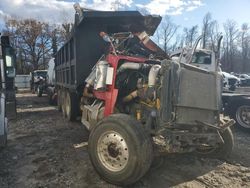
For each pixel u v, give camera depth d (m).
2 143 5.11
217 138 5.10
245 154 6.38
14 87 5.77
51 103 14.95
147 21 7.79
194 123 5.01
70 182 4.82
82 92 8.27
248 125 8.67
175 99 4.77
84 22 7.70
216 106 5.28
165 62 4.83
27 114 11.67
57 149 6.60
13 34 56.56
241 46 67.19
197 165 5.60
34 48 57.66
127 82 5.69
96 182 4.80
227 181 4.94
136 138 4.38
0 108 4.98
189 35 48.31
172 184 4.78
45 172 5.25
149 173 5.16
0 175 5.14
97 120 6.02
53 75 15.38
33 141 7.32
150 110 5.08
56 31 54.31
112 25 7.96
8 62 5.59
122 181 4.50
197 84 5.04
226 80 20.16
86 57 8.09
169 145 4.68
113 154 4.62
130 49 6.49
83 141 7.26
